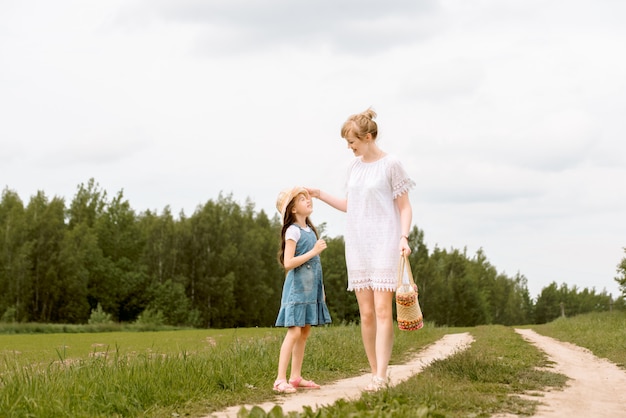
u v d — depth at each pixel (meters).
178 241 83.31
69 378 6.52
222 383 7.34
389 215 6.89
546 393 7.25
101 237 82.12
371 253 6.91
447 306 105.81
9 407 5.41
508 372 8.55
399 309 6.68
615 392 7.75
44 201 82.38
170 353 8.35
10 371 6.66
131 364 7.20
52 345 19.39
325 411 4.82
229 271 84.12
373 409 5.10
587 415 5.79
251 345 10.15
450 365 8.43
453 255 117.75
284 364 7.09
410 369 9.98
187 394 6.64
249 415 4.79
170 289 77.62
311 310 7.14
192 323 76.94
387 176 6.89
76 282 71.12
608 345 16.69
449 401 5.81
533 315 164.62
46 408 5.46
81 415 5.52
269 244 94.12
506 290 153.25
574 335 22.98
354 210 7.02
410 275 6.75
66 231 75.44
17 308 67.94
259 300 86.62
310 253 7.04
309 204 7.30
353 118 7.04
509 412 5.74
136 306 79.12
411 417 4.70
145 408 6.12
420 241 109.69
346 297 96.31
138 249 84.25
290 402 6.34
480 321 108.88
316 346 11.64
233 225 88.94
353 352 12.06
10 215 74.00
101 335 29.62
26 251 69.00
